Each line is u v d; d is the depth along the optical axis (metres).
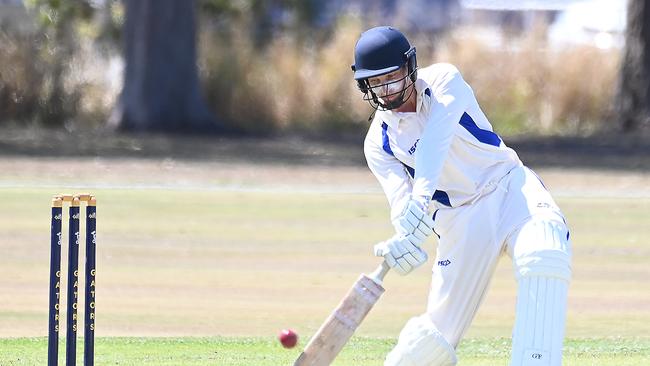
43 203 48.38
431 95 18.28
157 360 22.77
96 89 84.19
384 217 46.53
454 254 18.52
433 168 17.77
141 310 28.72
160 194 52.22
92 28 86.88
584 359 23.08
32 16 86.75
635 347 24.47
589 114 85.50
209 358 23.06
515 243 17.80
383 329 27.02
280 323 27.36
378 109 18.62
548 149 72.12
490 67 86.00
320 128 83.88
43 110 82.12
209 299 30.20
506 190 18.44
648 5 83.38
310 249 38.56
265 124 83.88
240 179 58.25
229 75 84.12
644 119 83.00
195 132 79.50
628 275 34.22
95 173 59.22
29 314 28.17
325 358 17.23
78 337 25.34
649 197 53.12
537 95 85.88
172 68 80.38
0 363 22.22
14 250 37.50
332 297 30.70
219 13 90.25
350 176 60.25
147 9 80.25
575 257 37.41
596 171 62.59
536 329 17.17
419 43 86.44
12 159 63.62
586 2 111.19
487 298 31.11
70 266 17.77
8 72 81.50
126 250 37.69
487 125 18.62
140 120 80.00
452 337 18.78
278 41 87.31
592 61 85.75
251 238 40.78
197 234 41.31
